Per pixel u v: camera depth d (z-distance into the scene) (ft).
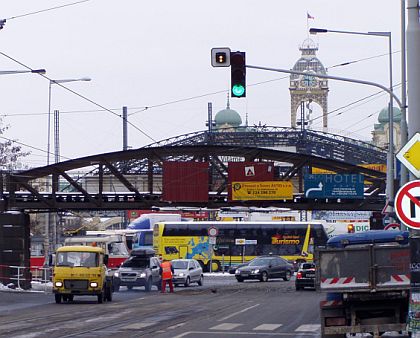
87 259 196.65
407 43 89.04
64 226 569.23
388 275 94.38
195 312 162.71
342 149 528.63
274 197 288.92
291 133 514.27
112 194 290.35
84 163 288.51
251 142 515.50
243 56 138.82
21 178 288.30
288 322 137.49
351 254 95.14
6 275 270.46
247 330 122.83
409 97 88.38
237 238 409.49
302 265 255.29
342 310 97.35
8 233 276.62
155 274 268.21
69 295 200.85
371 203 301.22
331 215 561.84
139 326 129.49
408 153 86.02
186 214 516.73
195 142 488.02
